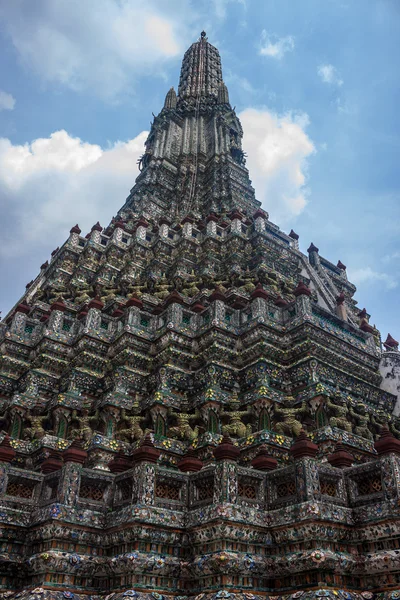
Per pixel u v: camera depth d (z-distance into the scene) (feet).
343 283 138.62
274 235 114.21
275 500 39.63
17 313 78.43
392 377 74.43
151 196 144.36
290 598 35.01
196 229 114.21
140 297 84.48
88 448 55.57
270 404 60.64
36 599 34.99
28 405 63.05
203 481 40.68
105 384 68.64
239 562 35.91
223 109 188.34
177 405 62.44
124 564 36.60
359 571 36.73
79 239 114.32
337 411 58.59
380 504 37.19
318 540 35.83
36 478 41.86
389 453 37.99
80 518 38.91
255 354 68.74
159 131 177.27
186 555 38.73
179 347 71.05
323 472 39.45
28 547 39.52
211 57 232.73
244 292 86.48
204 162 165.37
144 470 39.47
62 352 73.31
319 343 70.08
